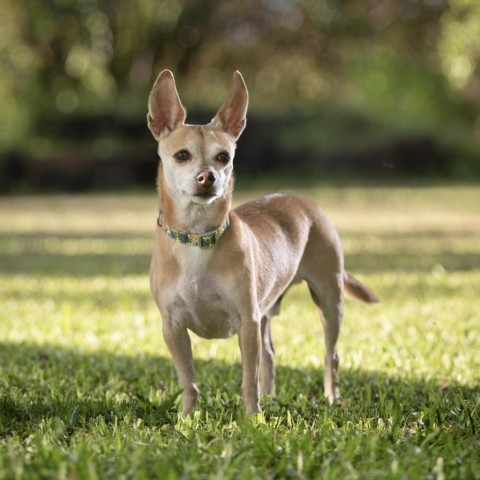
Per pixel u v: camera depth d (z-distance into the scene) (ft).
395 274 38.40
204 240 16.19
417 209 73.20
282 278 18.37
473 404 17.03
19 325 27.89
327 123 106.42
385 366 21.56
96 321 28.37
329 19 121.08
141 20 113.80
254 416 15.65
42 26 107.86
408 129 106.63
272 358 19.49
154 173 96.89
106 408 17.17
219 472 12.14
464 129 113.70
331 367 19.48
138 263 43.21
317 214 19.90
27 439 14.66
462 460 13.26
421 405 17.33
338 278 19.79
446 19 109.40
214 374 20.85
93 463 12.75
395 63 117.29
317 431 14.89
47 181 94.84
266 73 122.52
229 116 17.80
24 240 54.49
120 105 106.63
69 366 21.88
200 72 120.67
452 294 32.91
